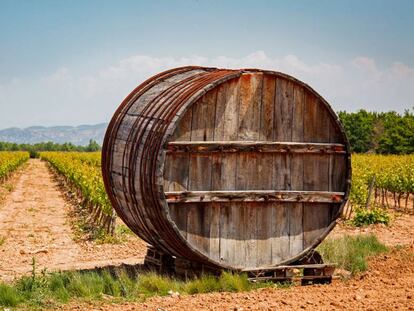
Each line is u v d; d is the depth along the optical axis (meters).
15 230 18.41
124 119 10.68
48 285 9.45
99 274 10.61
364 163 36.03
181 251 9.77
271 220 10.02
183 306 8.32
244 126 9.81
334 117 10.27
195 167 9.51
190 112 9.47
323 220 10.34
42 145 142.00
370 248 13.30
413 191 24.08
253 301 8.61
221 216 9.72
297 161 10.13
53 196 32.03
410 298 8.74
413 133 72.06
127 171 9.91
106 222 17.77
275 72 9.91
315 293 9.23
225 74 9.73
